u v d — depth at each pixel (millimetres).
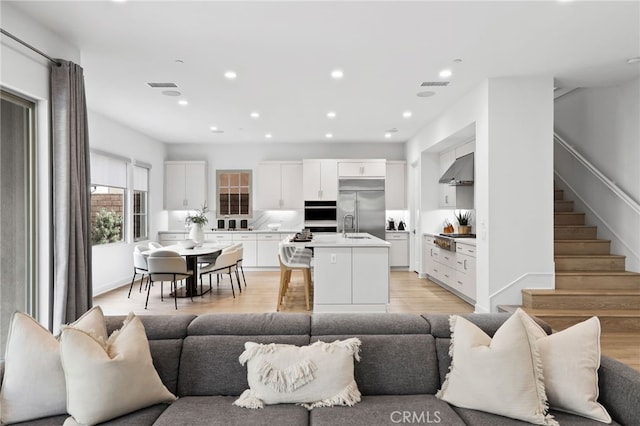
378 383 1870
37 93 2877
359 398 1747
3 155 2842
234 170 8172
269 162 7945
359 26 2988
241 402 1708
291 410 1651
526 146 4145
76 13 2771
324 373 1737
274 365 1758
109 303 5039
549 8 2721
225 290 5871
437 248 6215
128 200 6445
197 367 1887
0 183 2834
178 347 1942
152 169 7383
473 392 1659
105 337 1843
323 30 3055
